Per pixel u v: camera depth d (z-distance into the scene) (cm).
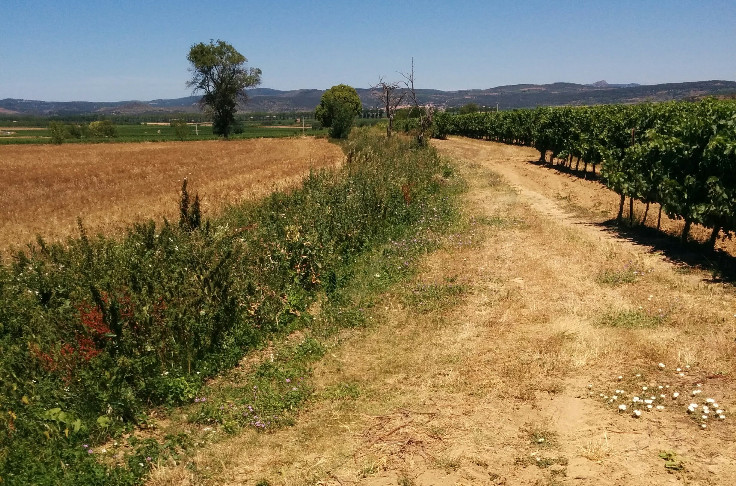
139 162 4444
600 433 570
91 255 1105
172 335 809
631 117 1977
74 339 771
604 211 1766
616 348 761
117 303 809
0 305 927
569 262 1193
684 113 1631
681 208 1223
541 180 2633
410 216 1689
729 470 484
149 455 588
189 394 728
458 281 1112
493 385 696
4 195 2644
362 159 2728
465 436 591
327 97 9994
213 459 585
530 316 915
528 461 535
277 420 658
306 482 534
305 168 3247
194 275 939
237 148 5897
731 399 602
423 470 538
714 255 1167
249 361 846
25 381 705
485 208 1906
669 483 476
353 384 739
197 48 7800
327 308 1009
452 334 870
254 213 1717
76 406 666
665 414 591
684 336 775
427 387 711
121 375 710
